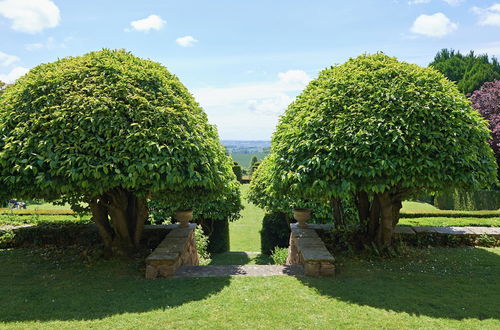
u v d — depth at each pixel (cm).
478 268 543
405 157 479
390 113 511
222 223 1185
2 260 602
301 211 752
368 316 373
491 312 383
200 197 604
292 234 732
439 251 650
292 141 568
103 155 473
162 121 515
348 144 502
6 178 453
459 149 499
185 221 757
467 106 568
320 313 381
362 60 623
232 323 358
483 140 554
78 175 444
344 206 971
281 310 388
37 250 678
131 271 535
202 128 583
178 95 610
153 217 1087
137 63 621
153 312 383
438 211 1042
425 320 364
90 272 530
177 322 360
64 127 483
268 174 632
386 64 599
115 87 529
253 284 472
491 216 1009
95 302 412
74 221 820
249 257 1092
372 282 478
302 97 645
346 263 572
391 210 605
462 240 705
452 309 391
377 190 479
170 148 493
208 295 432
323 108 557
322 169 501
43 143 466
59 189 457
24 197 491
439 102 525
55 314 379
